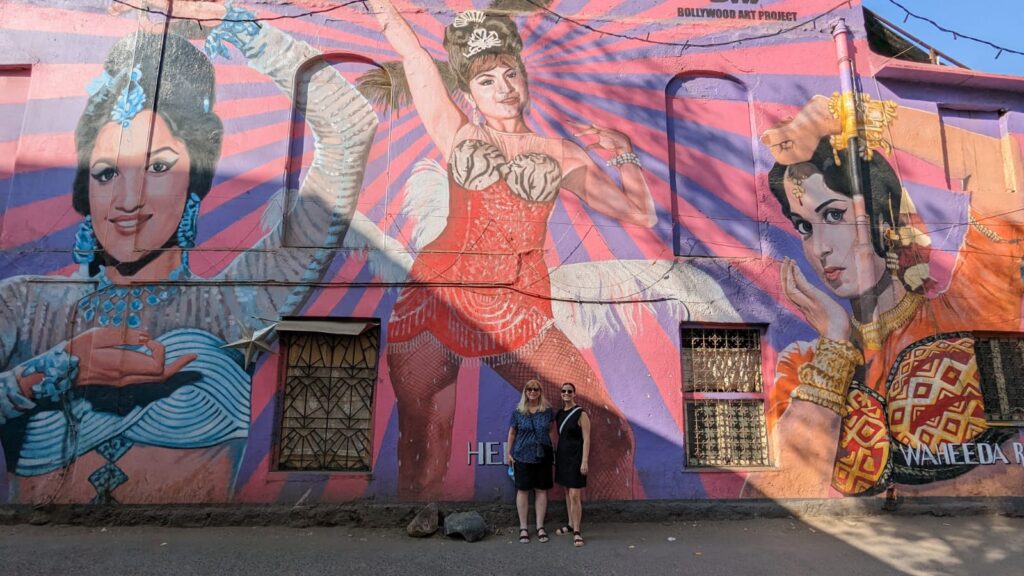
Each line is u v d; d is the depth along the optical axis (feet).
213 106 25.21
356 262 24.48
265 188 24.68
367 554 19.58
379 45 26.27
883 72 27.94
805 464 24.81
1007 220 27.81
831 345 25.75
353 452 23.62
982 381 26.91
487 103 26.21
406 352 23.97
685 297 25.50
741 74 27.61
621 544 20.93
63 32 25.41
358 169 25.29
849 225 26.76
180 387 23.16
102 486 22.41
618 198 25.98
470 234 25.07
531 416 22.04
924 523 23.82
